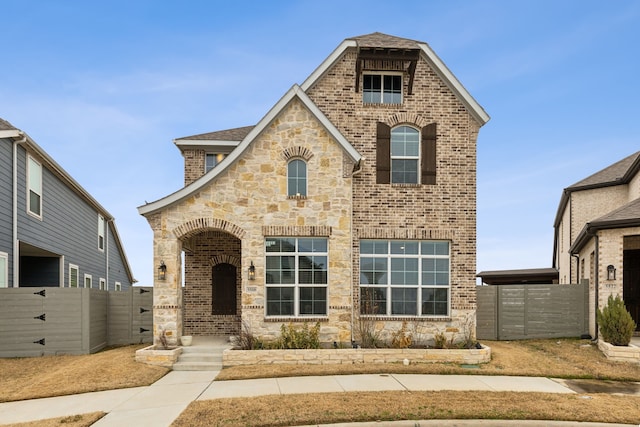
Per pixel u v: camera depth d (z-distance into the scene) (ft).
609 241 46.55
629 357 40.04
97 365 39.04
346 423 24.39
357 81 48.29
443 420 24.91
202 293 52.49
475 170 48.19
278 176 44.86
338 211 44.83
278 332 43.39
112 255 96.99
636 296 56.70
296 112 45.29
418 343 45.34
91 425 24.66
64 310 46.09
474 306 46.32
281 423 24.31
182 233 44.01
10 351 45.01
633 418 25.22
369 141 48.16
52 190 61.52
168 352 39.91
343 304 43.98
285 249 45.03
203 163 57.31
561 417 25.29
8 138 48.96
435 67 48.67
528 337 53.31
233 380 35.01
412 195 47.52
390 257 47.19
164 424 24.54
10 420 25.88
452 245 47.29
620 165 73.41
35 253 62.39
